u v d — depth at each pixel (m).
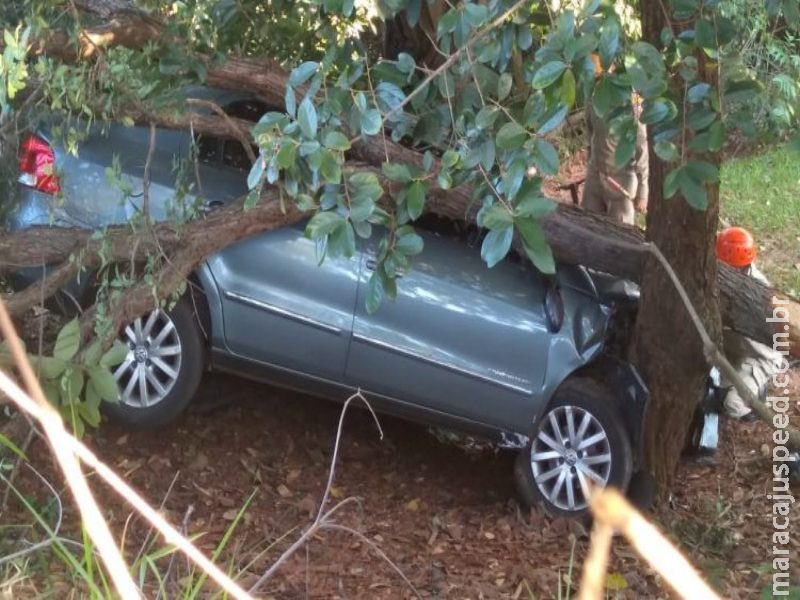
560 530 5.74
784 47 4.48
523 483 5.99
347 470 6.38
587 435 5.86
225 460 6.16
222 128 5.37
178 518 5.33
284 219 5.64
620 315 6.10
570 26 3.62
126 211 5.72
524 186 3.78
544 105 3.75
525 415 5.91
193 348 5.93
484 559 5.36
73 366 3.85
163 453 6.05
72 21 5.01
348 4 4.13
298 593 4.69
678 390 5.85
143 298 5.34
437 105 4.35
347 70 4.30
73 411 3.83
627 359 6.01
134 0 5.34
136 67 5.21
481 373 5.90
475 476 6.56
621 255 5.77
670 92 3.93
